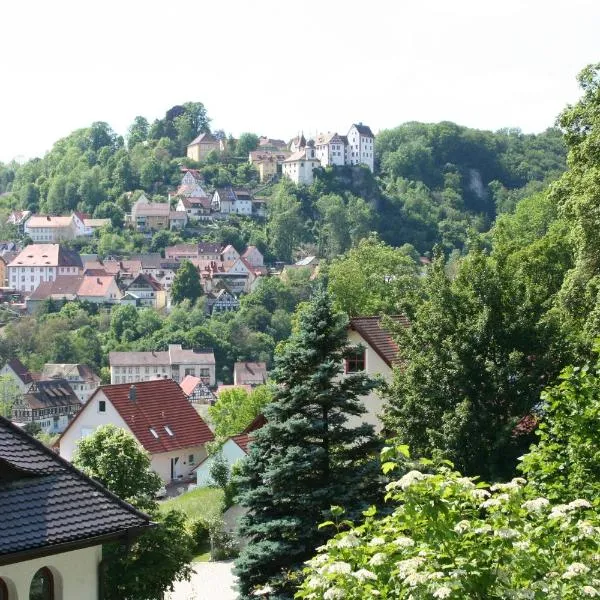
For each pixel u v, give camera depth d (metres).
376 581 16.09
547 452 25.27
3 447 25.12
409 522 16.53
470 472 39.38
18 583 23.22
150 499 42.50
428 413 41.06
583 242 50.66
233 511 63.81
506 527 15.92
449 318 42.34
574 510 16.98
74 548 23.83
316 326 37.84
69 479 25.50
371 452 38.09
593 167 51.22
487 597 15.49
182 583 52.88
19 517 23.55
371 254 112.75
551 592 15.43
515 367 40.12
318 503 35.75
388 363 55.19
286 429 36.62
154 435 90.00
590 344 42.56
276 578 35.28
